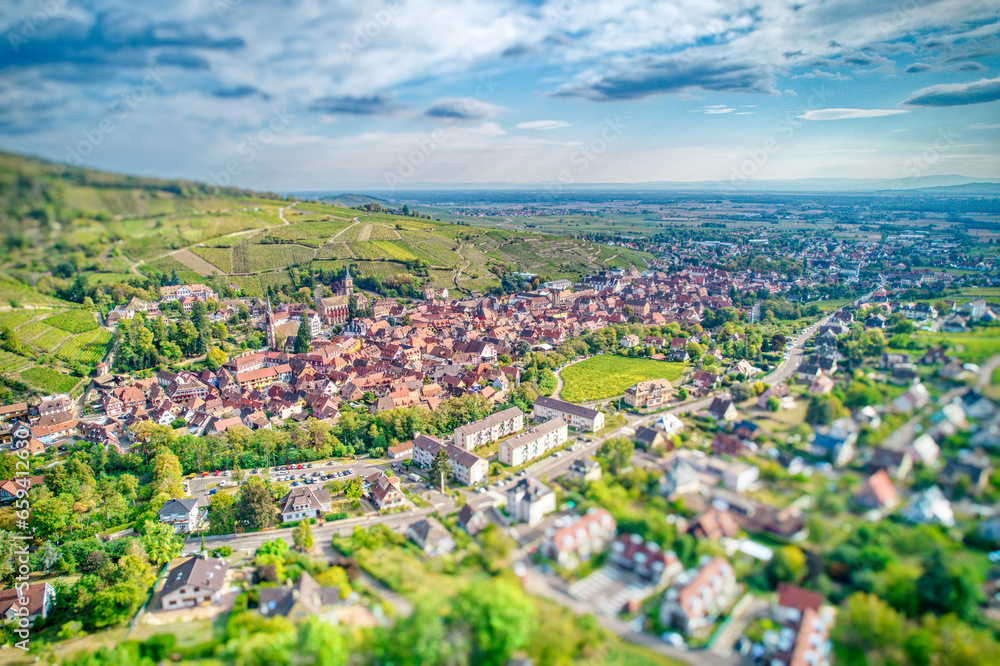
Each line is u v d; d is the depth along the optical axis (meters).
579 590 93.81
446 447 171.75
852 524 96.88
